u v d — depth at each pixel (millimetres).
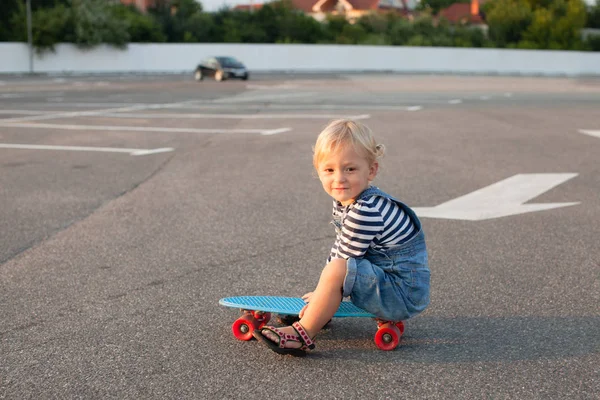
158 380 2736
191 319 3428
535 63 50469
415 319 3434
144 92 22750
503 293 3799
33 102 18266
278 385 2682
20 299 3740
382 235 2879
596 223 5406
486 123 12758
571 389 2631
